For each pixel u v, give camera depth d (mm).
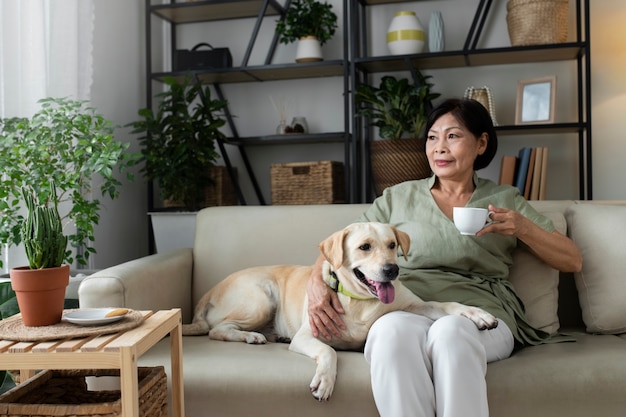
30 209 1372
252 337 1830
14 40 2312
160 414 1449
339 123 3543
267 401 1526
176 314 1507
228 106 3676
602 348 1666
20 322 1402
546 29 2979
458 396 1375
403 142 3023
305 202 3223
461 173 1890
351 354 1673
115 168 3133
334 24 3465
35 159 2145
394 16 3312
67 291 2035
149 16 3305
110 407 1220
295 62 3459
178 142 3062
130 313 1485
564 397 1459
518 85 3201
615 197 3230
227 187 3385
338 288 1705
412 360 1423
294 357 1634
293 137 3242
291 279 1963
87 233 2424
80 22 2695
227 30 3656
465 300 1759
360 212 2209
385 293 1570
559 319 2104
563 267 1870
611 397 1452
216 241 2291
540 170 2939
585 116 3238
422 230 1854
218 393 1545
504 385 1473
